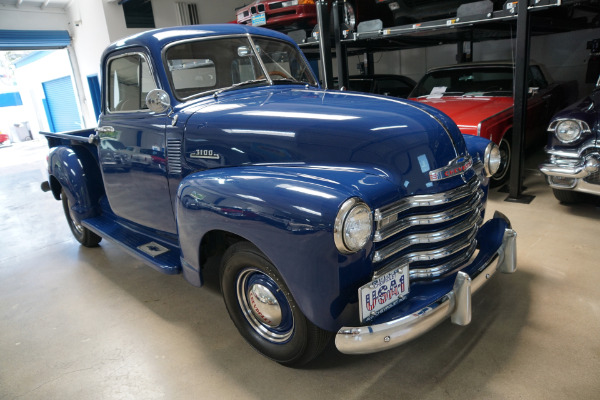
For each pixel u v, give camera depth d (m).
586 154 3.21
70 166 3.45
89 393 1.97
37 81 18.16
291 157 1.94
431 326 1.66
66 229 4.64
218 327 2.43
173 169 2.40
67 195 3.55
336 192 1.56
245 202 1.73
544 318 2.22
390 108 2.02
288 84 2.86
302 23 5.51
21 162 11.15
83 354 2.28
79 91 12.57
